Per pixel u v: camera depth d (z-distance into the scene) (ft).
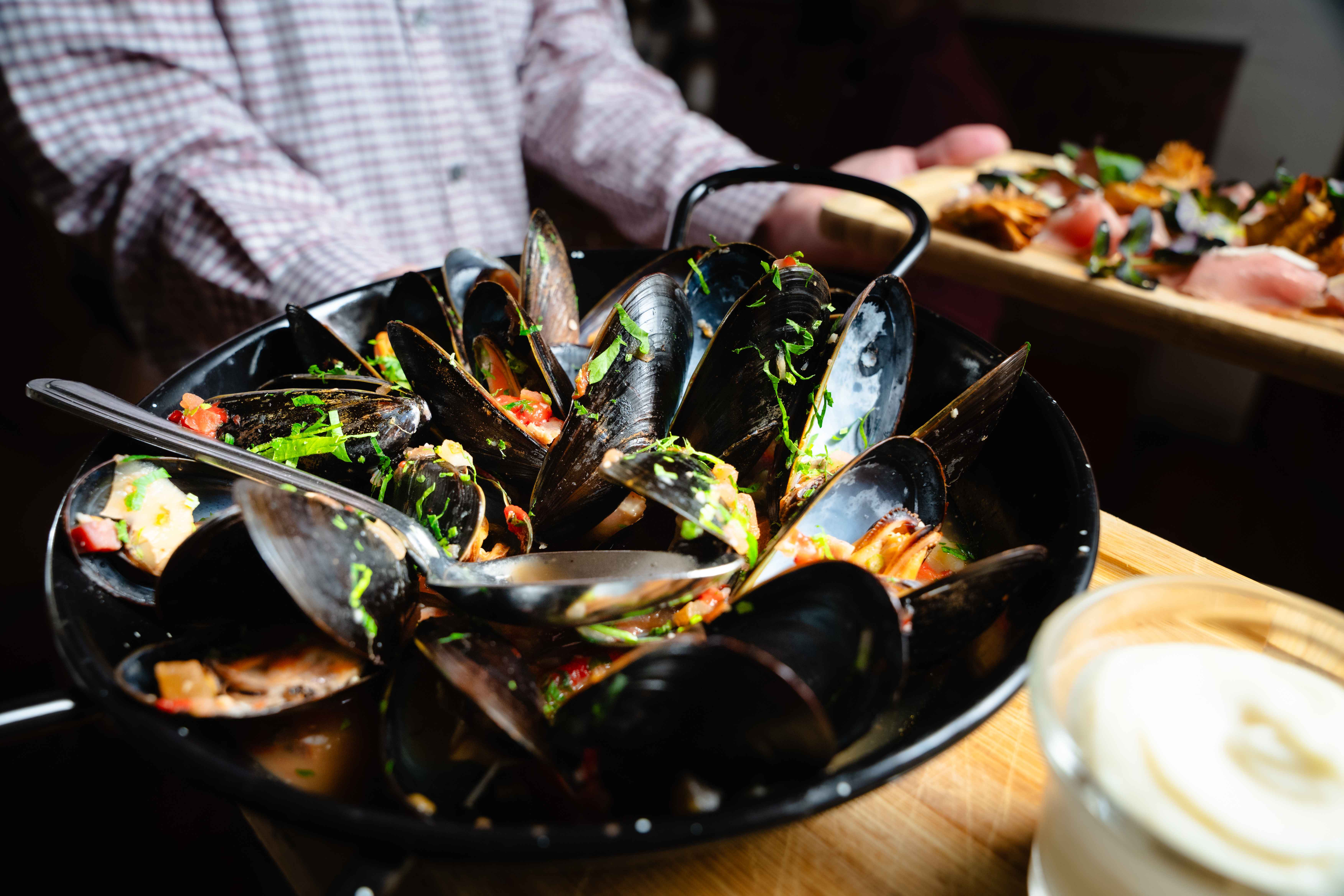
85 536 0.67
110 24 1.39
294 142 1.61
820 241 1.67
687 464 0.72
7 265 2.20
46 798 1.26
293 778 0.62
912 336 0.83
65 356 2.23
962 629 0.63
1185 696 0.53
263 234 1.37
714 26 3.29
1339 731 0.51
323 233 1.42
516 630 0.70
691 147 1.86
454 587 0.65
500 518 0.81
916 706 0.64
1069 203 1.44
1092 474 0.69
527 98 2.06
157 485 0.74
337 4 1.56
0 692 1.48
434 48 1.72
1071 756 0.50
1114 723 0.52
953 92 2.88
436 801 0.58
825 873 0.59
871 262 1.61
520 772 0.60
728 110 3.68
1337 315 1.22
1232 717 0.53
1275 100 2.83
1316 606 0.56
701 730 0.56
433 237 1.84
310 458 0.78
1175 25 2.91
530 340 0.84
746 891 0.59
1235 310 1.25
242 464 0.72
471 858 0.50
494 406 0.79
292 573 0.60
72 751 1.32
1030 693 0.55
